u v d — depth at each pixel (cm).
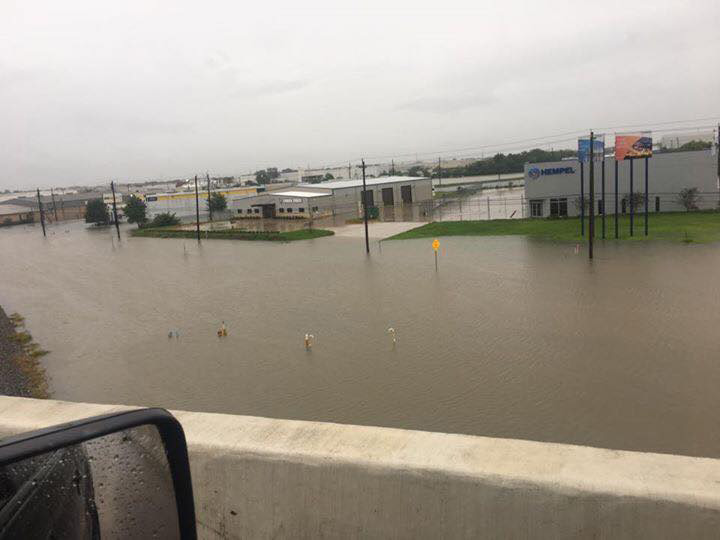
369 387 1616
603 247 3603
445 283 2912
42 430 161
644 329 1939
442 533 250
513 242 4138
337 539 267
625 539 228
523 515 238
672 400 1401
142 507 176
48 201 12062
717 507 216
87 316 2730
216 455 280
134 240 6456
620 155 3806
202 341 2175
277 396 1602
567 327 2016
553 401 1438
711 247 3334
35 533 145
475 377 1627
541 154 16612
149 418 181
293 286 3117
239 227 6775
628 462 242
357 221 6512
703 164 4903
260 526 279
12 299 3316
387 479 255
